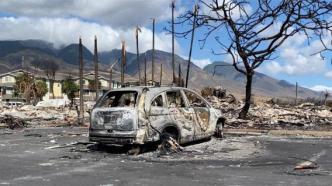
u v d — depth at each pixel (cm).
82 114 2498
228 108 3091
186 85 2392
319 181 896
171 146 1284
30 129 2223
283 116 2714
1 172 1009
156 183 886
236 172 997
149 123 1259
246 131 1900
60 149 1402
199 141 1502
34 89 8700
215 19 1780
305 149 1367
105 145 1397
